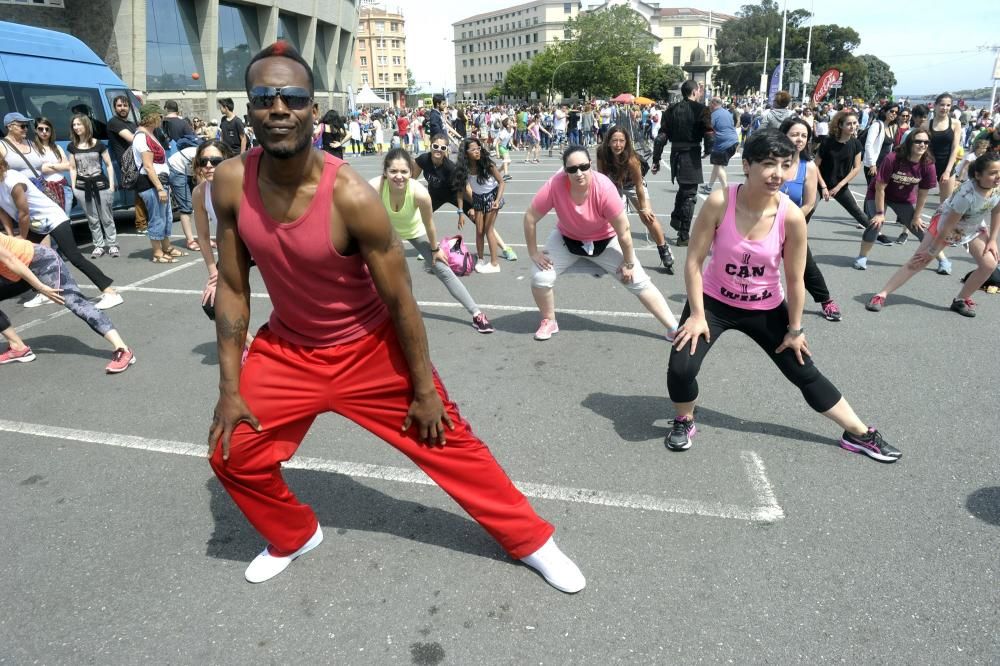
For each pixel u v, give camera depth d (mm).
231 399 2242
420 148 25328
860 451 3447
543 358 4918
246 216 2016
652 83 91312
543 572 2576
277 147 1827
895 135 11500
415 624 2393
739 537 2828
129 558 2809
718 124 10516
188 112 31109
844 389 4258
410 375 2314
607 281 6984
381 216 2010
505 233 9820
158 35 29734
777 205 3021
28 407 4301
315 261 2047
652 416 3967
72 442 3838
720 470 3350
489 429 3848
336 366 2295
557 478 3318
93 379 4738
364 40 128750
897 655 2195
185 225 8953
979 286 5562
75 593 2602
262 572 2629
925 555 2682
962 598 2443
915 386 4281
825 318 5637
